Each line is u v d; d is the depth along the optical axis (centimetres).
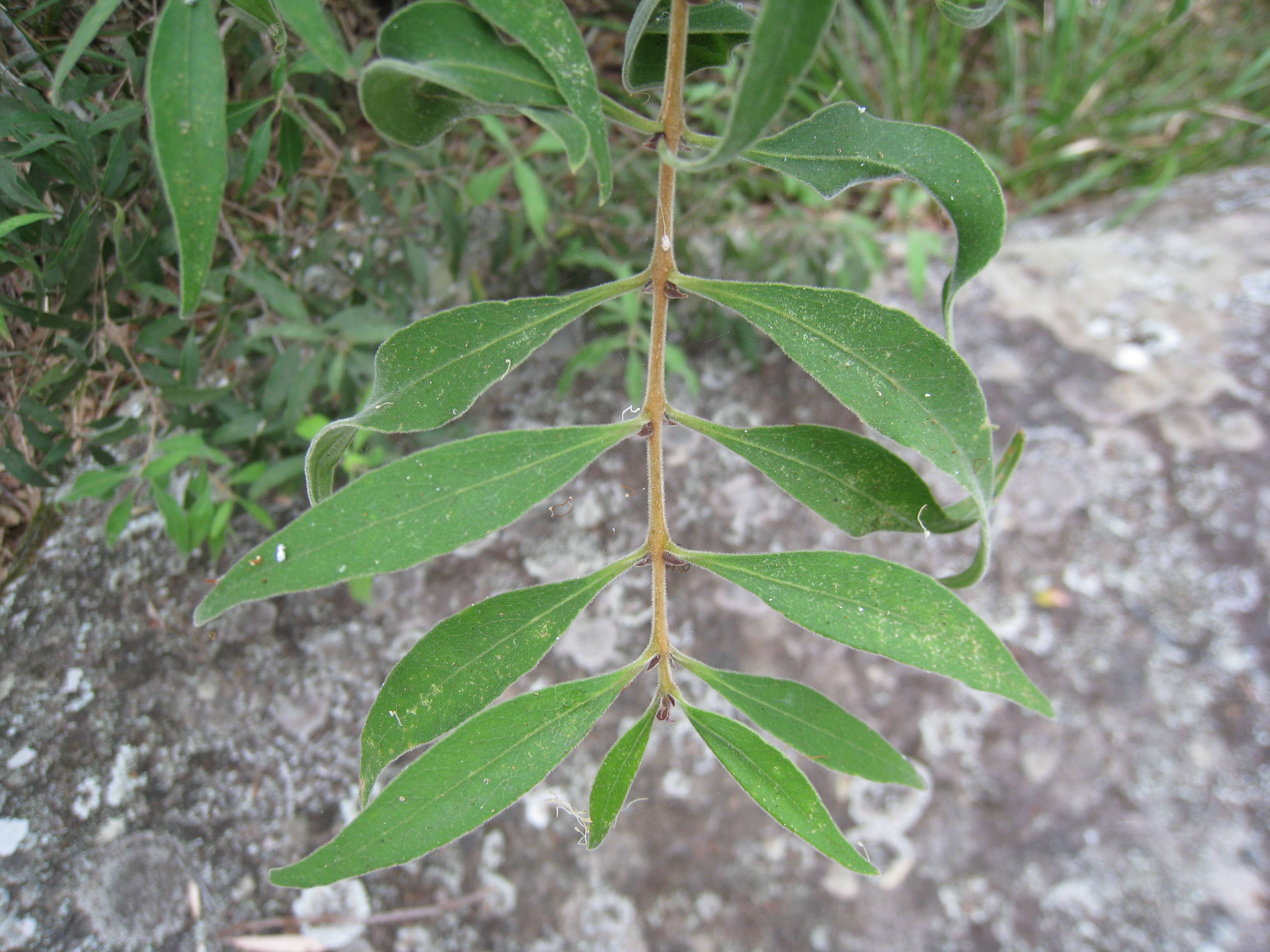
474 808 16
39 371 30
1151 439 42
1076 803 36
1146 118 59
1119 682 38
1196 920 33
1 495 37
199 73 13
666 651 18
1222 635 38
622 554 40
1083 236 52
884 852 35
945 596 17
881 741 19
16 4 24
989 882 35
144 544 37
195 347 29
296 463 31
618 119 16
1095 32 62
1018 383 45
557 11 14
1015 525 41
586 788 36
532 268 44
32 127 22
